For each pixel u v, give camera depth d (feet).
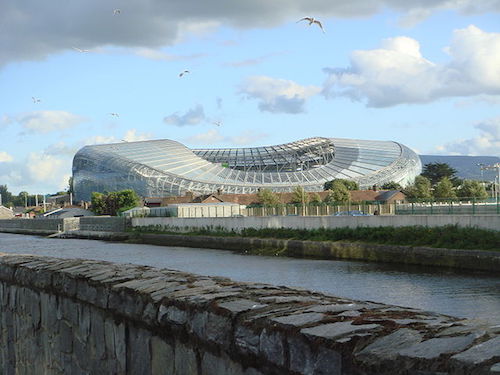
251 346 17.48
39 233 532.73
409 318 16.49
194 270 185.16
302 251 225.35
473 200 204.23
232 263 205.26
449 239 171.73
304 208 309.22
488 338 13.32
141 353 24.41
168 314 21.99
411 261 176.96
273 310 18.47
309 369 15.38
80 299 29.55
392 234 193.06
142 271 31.09
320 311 17.92
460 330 14.24
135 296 24.57
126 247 322.75
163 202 529.45
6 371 40.68
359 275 155.12
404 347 13.67
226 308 19.07
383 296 118.42
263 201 468.75
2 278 40.73
